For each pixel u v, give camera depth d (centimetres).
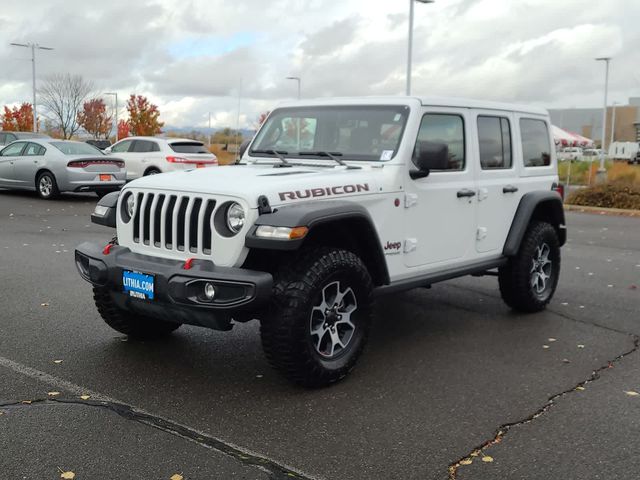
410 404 433
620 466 354
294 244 408
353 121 545
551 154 705
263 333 430
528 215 636
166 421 398
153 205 459
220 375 477
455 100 568
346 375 470
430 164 500
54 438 371
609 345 569
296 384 450
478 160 592
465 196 573
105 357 507
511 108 641
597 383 477
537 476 343
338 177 476
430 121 544
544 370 504
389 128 528
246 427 394
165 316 450
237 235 421
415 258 533
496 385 470
